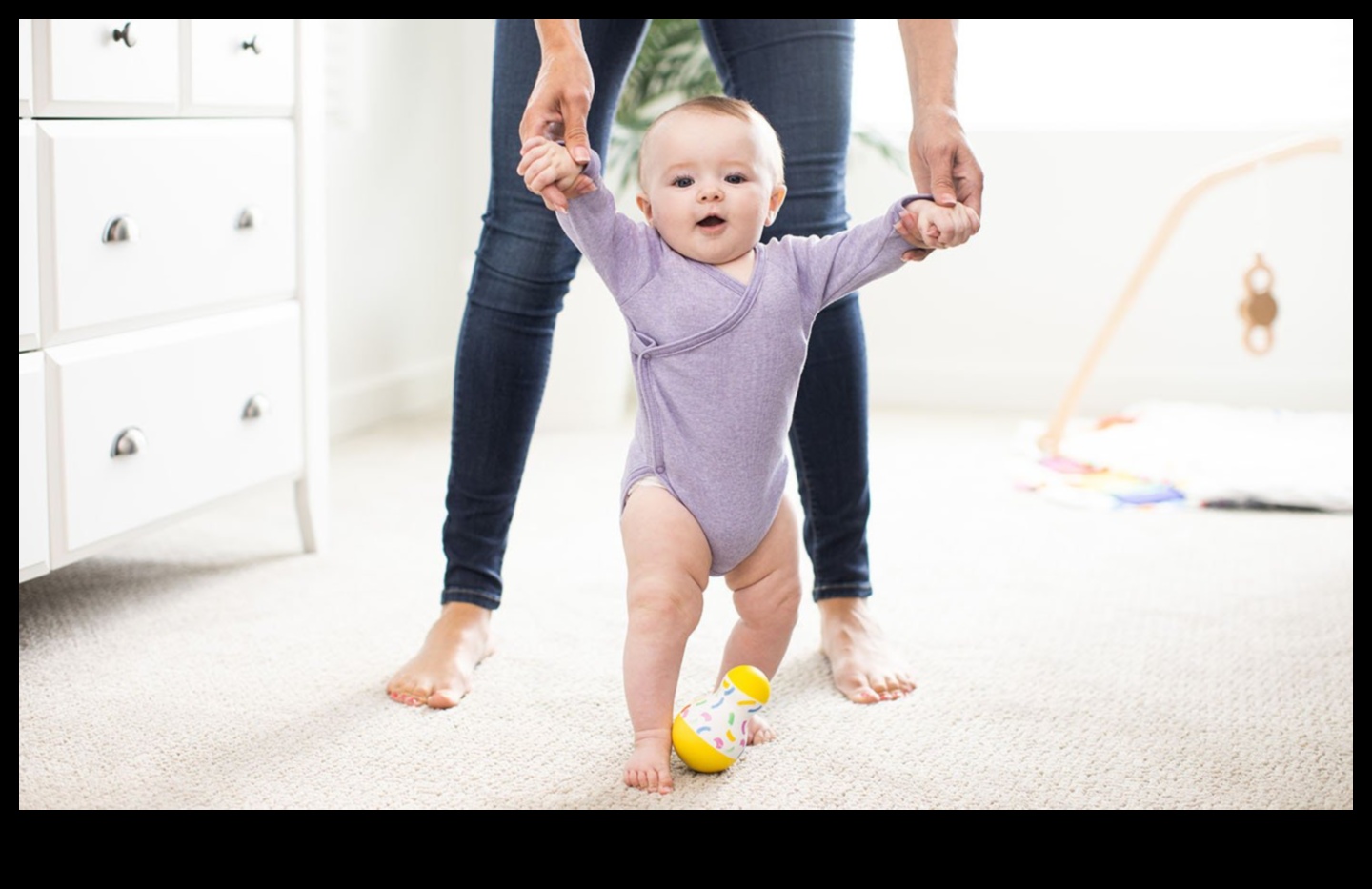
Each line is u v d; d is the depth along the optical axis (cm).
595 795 125
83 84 158
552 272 151
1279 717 145
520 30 146
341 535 214
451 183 329
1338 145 256
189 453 179
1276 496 235
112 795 125
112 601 181
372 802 124
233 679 154
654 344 123
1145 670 159
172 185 173
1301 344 317
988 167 323
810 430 153
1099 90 329
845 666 151
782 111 148
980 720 143
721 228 121
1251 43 323
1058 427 272
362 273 298
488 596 157
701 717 127
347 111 287
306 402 202
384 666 158
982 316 329
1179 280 320
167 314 175
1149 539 217
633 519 126
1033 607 182
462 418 154
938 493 246
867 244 122
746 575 132
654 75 297
